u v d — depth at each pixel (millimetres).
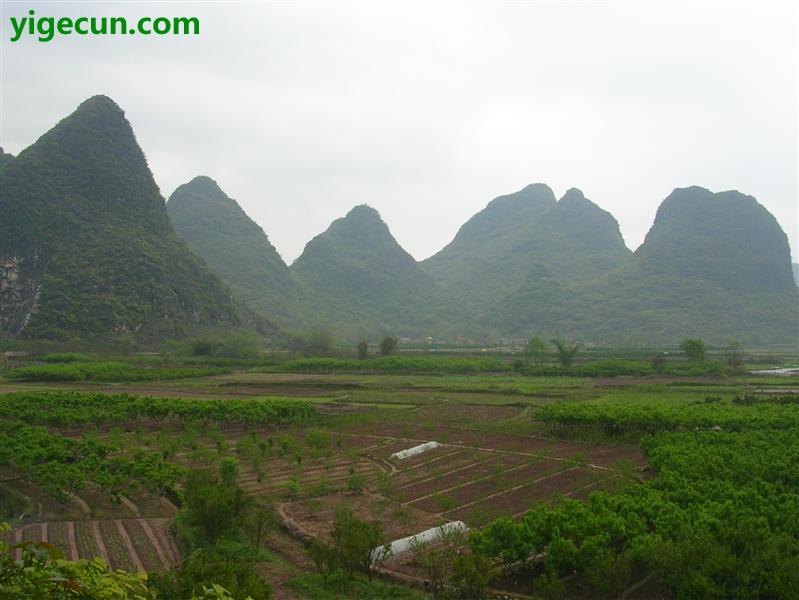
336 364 94625
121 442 37000
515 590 17047
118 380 76375
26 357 99250
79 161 151000
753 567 14750
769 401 51594
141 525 22984
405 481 29250
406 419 48719
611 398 58406
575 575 17641
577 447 37656
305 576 17938
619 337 184250
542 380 80438
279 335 164750
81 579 5914
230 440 41062
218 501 20234
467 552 19188
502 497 26203
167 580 14156
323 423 47000
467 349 156750
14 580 5598
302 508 24609
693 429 37844
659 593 16594
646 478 29578
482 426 44281
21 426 38062
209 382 76250
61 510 25156
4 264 130750
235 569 14539
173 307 137875
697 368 84375
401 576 17766
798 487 23859
